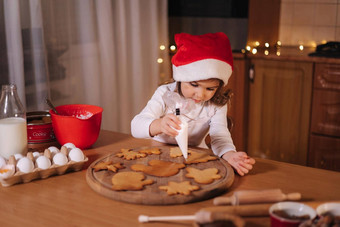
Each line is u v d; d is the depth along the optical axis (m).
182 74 1.34
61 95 2.39
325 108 2.69
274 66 2.79
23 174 1.11
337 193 1.07
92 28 2.47
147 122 1.41
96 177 1.11
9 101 1.27
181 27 3.15
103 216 0.95
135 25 2.79
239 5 2.87
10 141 1.24
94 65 2.52
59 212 0.97
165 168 1.17
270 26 3.14
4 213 0.97
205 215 0.81
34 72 2.15
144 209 0.98
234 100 2.94
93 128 1.35
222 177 1.11
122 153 1.28
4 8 1.97
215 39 1.33
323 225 0.79
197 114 1.53
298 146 2.85
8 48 2.01
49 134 1.40
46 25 2.23
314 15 3.14
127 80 2.88
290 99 2.79
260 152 3.01
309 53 2.76
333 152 2.73
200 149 1.38
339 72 2.57
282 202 0.90
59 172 1.18
